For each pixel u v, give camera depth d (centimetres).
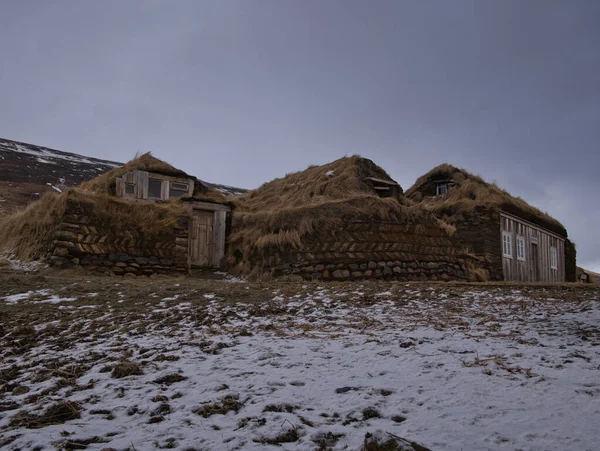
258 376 394
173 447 262
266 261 1459
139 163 1895
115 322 684
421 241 1528
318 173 1862
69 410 333
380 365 418
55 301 827
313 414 307
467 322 649
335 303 840
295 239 1398
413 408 310
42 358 496
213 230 1659
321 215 1416
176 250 1453
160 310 769
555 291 982
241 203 1833
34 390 389
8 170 4438
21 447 266
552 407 304
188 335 592
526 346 484
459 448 247
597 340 516
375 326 630
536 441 254
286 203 1734
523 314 716
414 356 446
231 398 341
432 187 2373
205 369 422
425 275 1503
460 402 318
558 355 439
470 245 1938
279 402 325
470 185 2153
